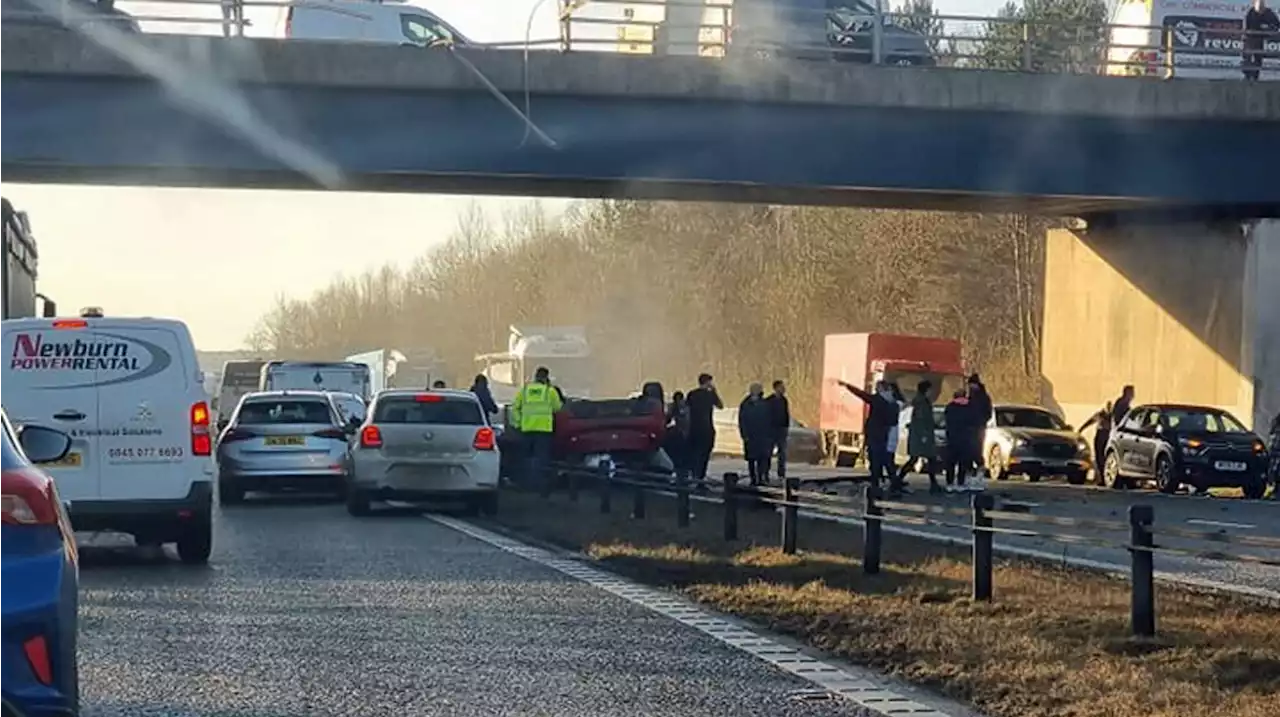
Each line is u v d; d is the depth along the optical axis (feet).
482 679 32.19
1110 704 28.71
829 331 240.53
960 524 43.04
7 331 50.06
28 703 20.24
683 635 38.24
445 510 79.30
